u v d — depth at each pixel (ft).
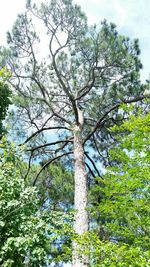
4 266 20.35
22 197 22.56
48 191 59.00
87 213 43.68
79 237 26.18
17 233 21.95
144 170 31.73
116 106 51.08
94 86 54.70
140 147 32.76
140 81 52.75
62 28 51.60
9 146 25.88
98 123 51.44
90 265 26.07
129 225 35.06
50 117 55.67
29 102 54.29
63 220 23.85
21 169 56.13
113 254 25.18
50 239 22.80
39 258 20.98
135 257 25.31
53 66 51.62
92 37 50.60
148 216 33.09
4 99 41.52
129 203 33.45
